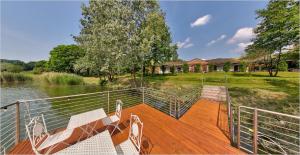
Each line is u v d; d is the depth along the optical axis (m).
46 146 1.97
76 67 15.19
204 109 5.67
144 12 13.42
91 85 18.08
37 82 20.27
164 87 14.42
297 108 7.26
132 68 14.17
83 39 15.20
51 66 34.47
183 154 2.35
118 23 11.05
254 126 2.28
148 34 12.45
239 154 2.38
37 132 1.90
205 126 3.74
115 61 11.68
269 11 12.20
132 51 11.62
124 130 3.16
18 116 2.46
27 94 11.73
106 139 1.65
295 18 9.77
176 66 37.16
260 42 14.10
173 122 3.77
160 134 3.07
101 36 11.43
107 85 17.19
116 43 10.92
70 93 12.63
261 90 10.12
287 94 9.03
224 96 8.01
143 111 4.71
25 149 2.33
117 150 1.82
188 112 5.24
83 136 2.86
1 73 19.05
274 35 12.33
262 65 24.20
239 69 24.08
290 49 12.67
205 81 16.31
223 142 2.82
